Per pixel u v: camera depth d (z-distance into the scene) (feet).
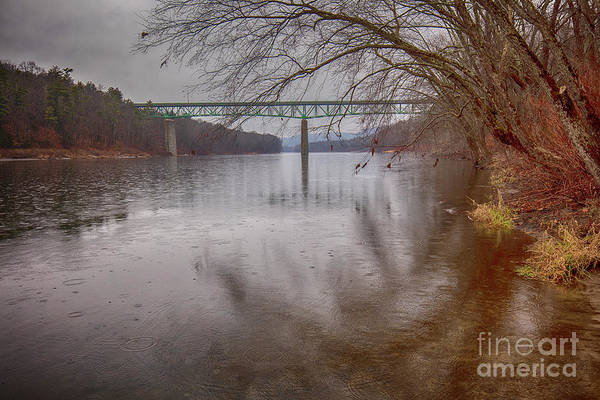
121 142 433.89
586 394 8.79
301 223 31.22
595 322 12.46
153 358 10.71
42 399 8.92
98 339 11.87
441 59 22.91
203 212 37.78
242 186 66.03
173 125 450.30
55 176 97.40
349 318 13.16
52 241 25.63
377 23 23.34
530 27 29.09
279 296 15.35
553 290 15.38
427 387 9.14
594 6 22.79
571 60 22.21
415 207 38.24
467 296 14.96
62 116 375.86
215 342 11.59
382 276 17.62
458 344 11.21
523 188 42.73
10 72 397.39
